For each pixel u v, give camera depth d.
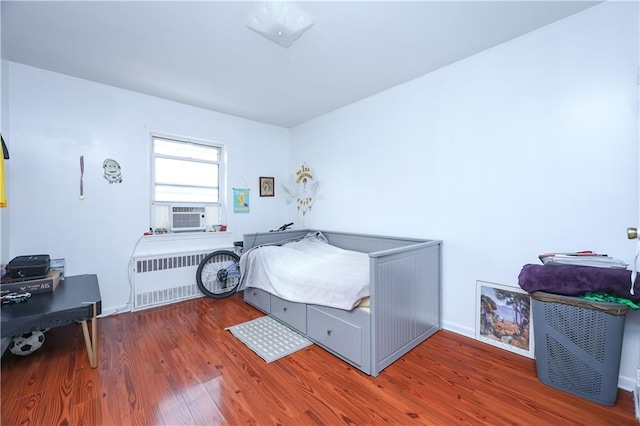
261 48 2.16
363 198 3.22
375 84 2.81
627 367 1.65
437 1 1.66
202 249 3.44
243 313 2.88
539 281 1.67
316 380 1.77
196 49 2.17
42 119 2.50
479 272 2.28
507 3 1.69
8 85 2.34
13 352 1.95
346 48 2.16
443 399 1.59
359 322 1.87
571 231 1.85
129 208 2.96
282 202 4.29
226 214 3.70
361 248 3.19
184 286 3.27
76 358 2.01
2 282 2.04
